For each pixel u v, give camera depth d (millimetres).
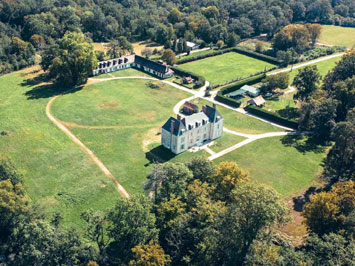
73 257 75688
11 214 85625
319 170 121625
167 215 85250
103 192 107250
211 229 80438
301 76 162375
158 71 196625
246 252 78750
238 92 178375
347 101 141125
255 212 77375
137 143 132875
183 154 127375
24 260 73625
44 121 144375
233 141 137625
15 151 123875
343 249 72375
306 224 88500
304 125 142625
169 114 155750
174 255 83062
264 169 121125
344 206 86938
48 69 188750
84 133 137375
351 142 110250
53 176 112688
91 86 179875
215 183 96250
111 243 88562
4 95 166000
